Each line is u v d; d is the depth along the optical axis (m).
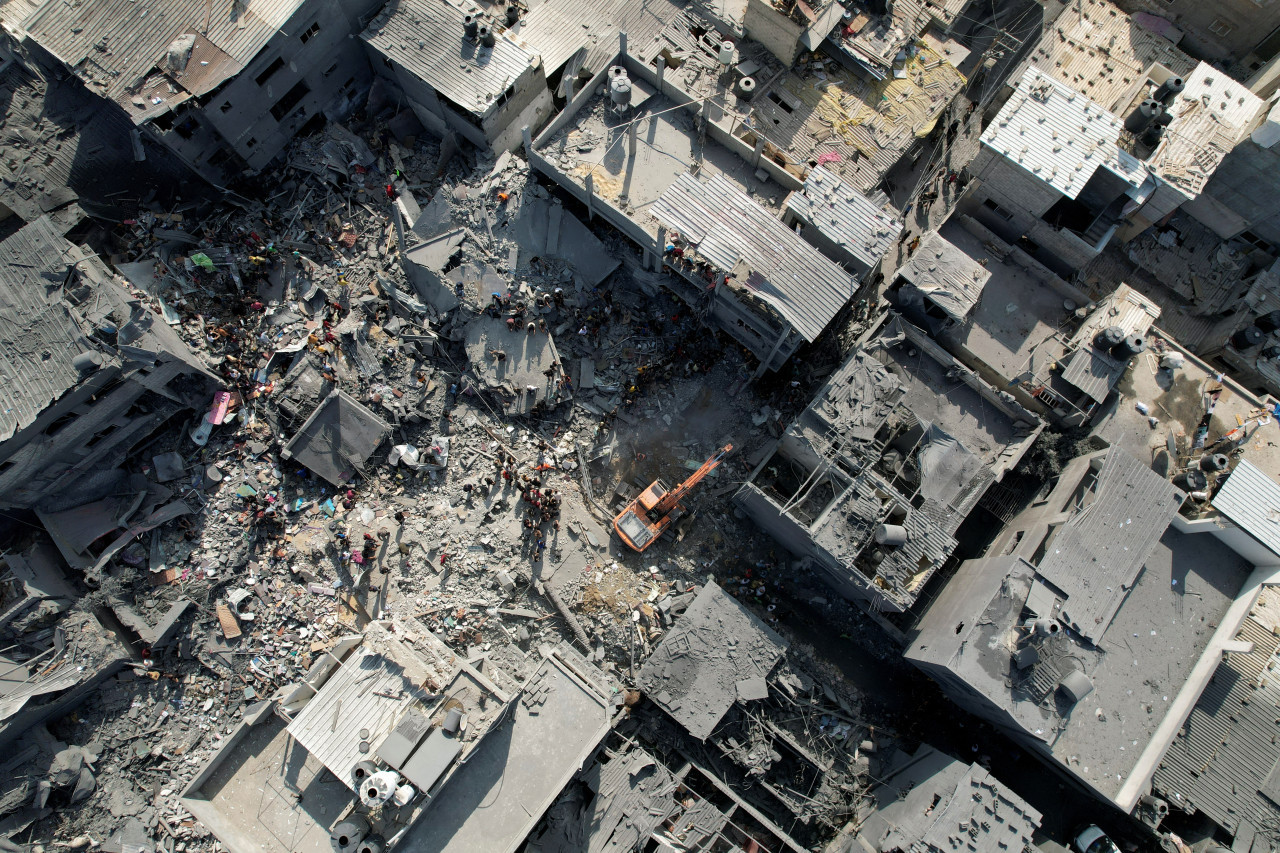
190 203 42.75
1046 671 31.77
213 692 37.88
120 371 34.75
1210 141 38.19
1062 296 39.59
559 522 41.62
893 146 40.94
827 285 35.88
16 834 34.47
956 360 38.03
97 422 36.25
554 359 42.00
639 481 42.62
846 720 40.41
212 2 37.81
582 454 42.69
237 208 43.25
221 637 38.22
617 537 41.72
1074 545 33.22
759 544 42.44
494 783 31.45
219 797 32.25
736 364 44.22
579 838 35.62
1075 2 42.72
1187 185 37.53
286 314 41.88
